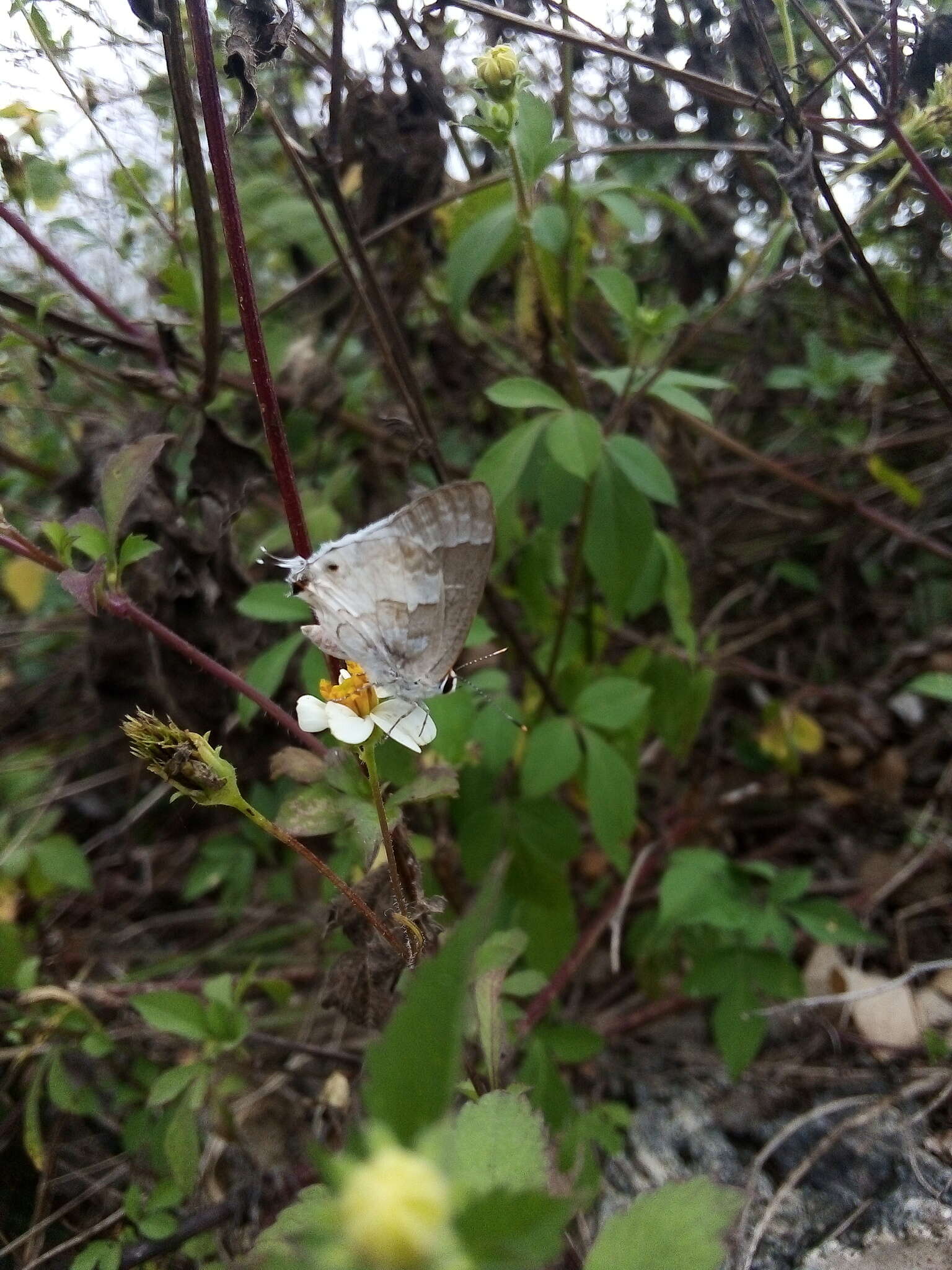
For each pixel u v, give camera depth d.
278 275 0.19
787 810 0.17
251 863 0.15
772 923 0.12
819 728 0.17
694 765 0.18
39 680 0.19
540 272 0.13
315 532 0.15
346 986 0.09
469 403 0.18
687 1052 0.14
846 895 0.15
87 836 0.18
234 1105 0.12
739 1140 0.12
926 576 0.18
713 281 0.17
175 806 0.17
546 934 0.13
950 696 0.12
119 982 0.15
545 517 0.14
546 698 0.14
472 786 0.13
